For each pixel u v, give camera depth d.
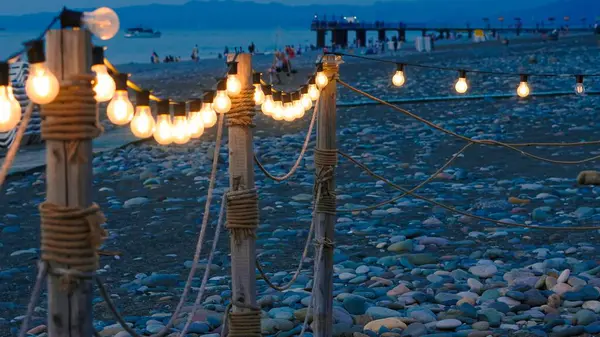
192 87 42.94
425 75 48.06
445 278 10.87
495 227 14.02
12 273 11.55
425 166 20.33
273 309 9.45
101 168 19.81
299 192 17.44
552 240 13.02
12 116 3.41
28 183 18.30
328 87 7.34
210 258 5.02
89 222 3.60
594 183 17.42
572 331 8.57
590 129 25.81
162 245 13.23
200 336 8.80
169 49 172.75
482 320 9.15
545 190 16.88
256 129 26.97
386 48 99.50
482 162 20.69
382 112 31.47
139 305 10.09
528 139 24.25
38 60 3.38
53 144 3.58
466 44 93.56
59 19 3.53
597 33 109.88
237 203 5.70
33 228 14.52
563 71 47.84
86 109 3.57
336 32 122.81
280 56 45.88
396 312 9.35
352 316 9.27
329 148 7.41
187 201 16.58
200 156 21.56
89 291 3.70
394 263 11.78
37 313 9.88
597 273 10.77
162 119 4.31
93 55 3.62
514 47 77.06
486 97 34.72
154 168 19.47
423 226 14.24
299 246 13.04
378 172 19.62
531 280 10.34
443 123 27.88
